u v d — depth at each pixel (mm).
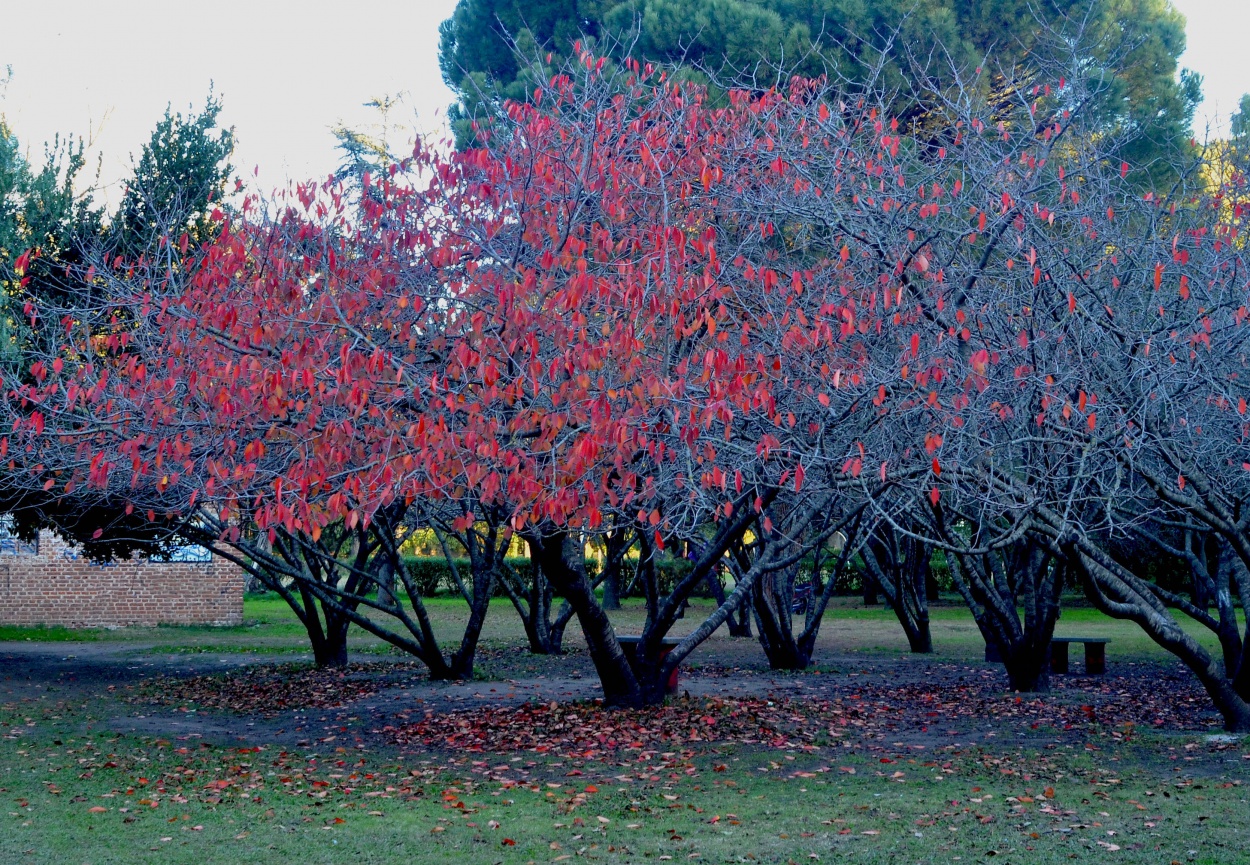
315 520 8258
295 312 9438
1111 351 8406
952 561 19172
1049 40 12859
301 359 8828
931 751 9859
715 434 9016
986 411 8242
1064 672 17062
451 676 16078
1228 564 13055
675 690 13414
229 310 9281
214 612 28031
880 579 21031
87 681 16344
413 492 8898
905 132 12891
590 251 9711
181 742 10766
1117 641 22453
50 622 26844
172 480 10422
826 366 7902
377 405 8617
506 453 8102
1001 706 13016
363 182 10281
